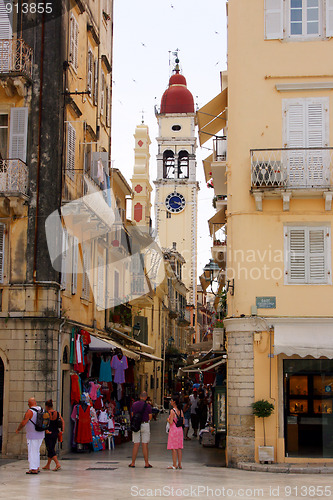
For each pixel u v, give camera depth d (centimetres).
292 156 1936
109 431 2327
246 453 1830
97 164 2550
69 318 2197
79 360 2172
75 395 2144
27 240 2022
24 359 1961
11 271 2012
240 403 1866
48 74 2105
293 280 1917
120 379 2445
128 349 2908
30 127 2080
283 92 1984
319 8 2011
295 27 2012
